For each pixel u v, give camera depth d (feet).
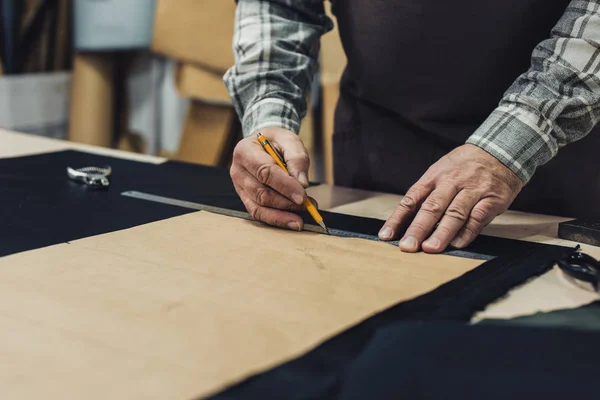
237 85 3.80
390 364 1.66
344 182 4.63
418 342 1.73
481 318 2.12
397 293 2.33
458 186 3.00
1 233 2.98
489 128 3.09
